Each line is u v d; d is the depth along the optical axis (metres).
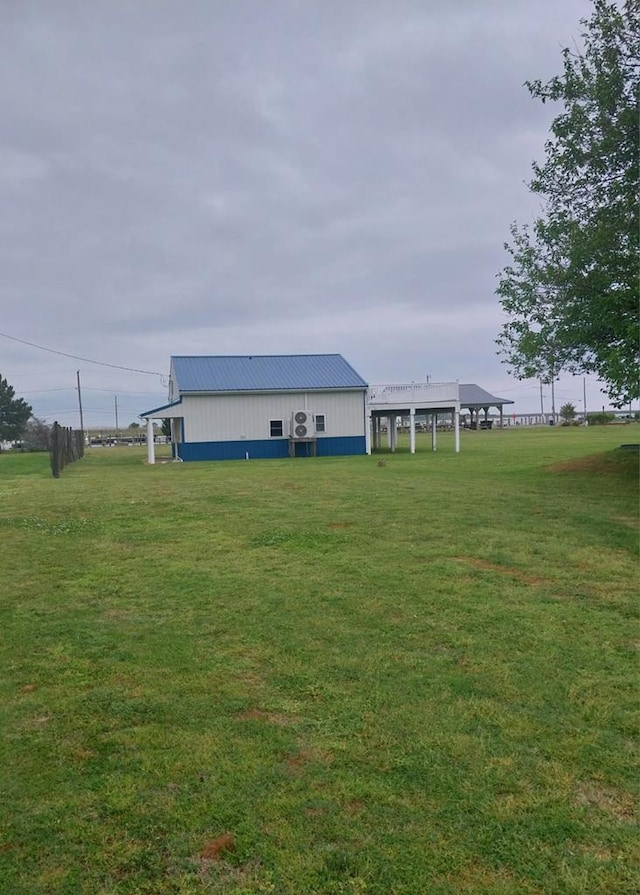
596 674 3.74
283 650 4.08
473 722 3.16
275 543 7.15
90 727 3.12
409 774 2.72
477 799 2.55
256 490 12.03
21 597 5.27
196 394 27.89
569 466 15.23
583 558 6.45
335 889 2.10
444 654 4.03
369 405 29.14
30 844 2.30
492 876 2.16
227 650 4.09
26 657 4.01
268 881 2.13
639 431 47.00
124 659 3.96
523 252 14.84
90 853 2.26
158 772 2.73
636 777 2.71
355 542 7.17
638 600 5.11
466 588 5.41
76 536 7.71
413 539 7.33
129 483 14.02
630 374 10.34
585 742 2.98
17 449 46.97
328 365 31.47
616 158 11.37
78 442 30.67
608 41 11.27
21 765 2.79
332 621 4.61
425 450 29.70
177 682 3.62
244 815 2.45
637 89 10.77
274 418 28.83
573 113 11.60
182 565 6.26
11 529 8.17
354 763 2.80
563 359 13.35
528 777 2.70
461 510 9.36
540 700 3.41
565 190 12.34
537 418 101.88
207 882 2.13
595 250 11.43
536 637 4.32
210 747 2.93
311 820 2.42
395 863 2.21
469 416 77.69
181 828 2.38
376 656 3.99
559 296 12.63
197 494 11.45
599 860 2.23
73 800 2.55
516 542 7.15
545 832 2.36
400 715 3.23
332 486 12.66
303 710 3.29
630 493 11.18
